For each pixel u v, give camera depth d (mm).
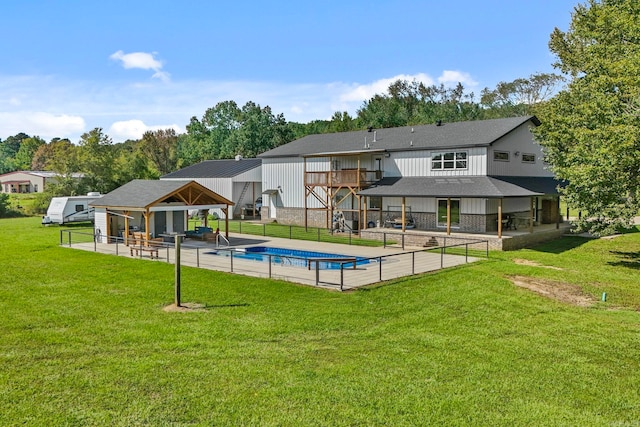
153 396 7215
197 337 10062
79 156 48344
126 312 12078
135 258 20719
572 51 33719
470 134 28969
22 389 7418
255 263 19797
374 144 32594
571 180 19359
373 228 30250
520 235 24969
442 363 8797
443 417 6719
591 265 20234
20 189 75438
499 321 11797
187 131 86500
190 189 25016
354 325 11148
